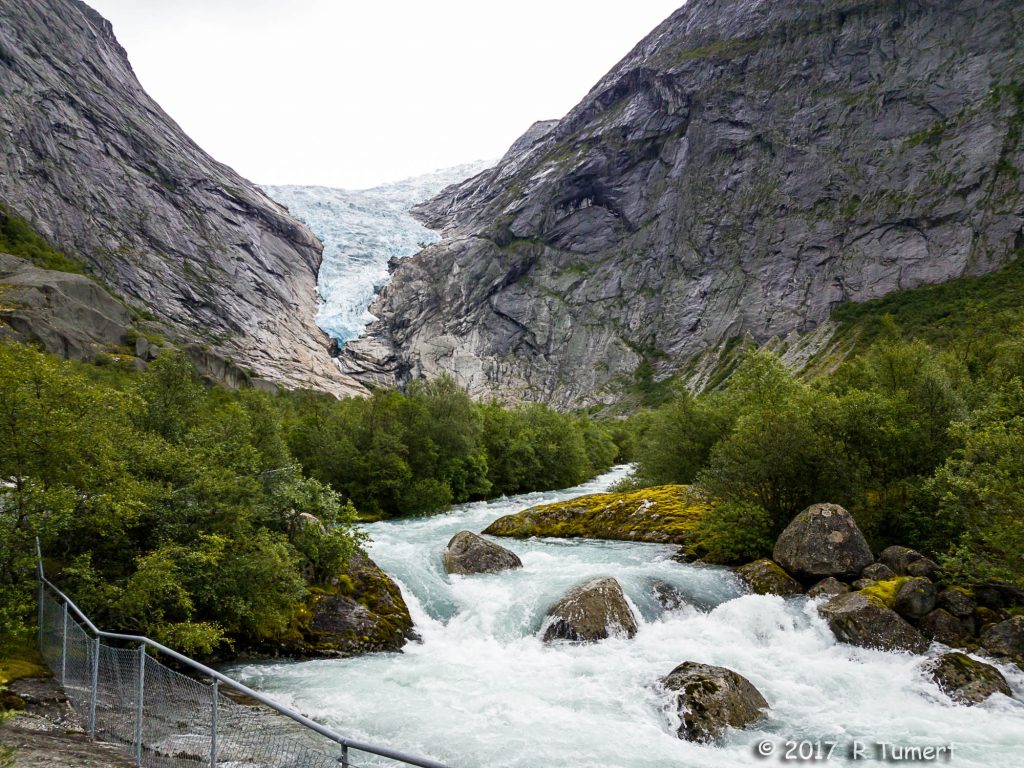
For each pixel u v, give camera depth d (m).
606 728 13.83
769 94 183.62
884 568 22.17
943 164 144.38
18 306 79.75
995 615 19.30
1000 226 129.62
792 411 28.48
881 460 27.48
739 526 26.70
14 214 128.38
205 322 160.50
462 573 24.84
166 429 24.36
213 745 8.80
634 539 32.09
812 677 16.97
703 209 184.38
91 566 16.23
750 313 160.38
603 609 19.92
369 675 16.80
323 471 48.50
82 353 79.06
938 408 27.89
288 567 18.38
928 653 18.17
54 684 13.13
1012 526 18.20
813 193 164.50
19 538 14.70
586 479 78.88
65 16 195.38
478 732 13.55
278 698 15.19
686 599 22.27
